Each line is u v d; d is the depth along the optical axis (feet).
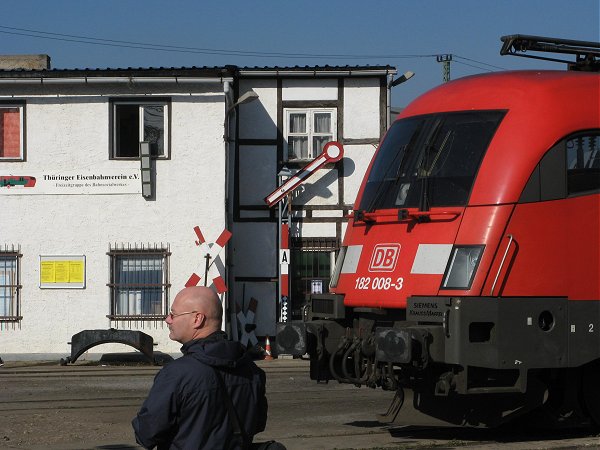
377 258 40.83
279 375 68.74
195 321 19.45
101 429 43.65
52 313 82.48
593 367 41.50
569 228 39.11
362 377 41.24
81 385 62.08
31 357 81.97
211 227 82.94
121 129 83.30
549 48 45.88
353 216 43.06
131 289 82.89
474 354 36.96
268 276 89.15
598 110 40.37
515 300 37.70
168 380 18.92
